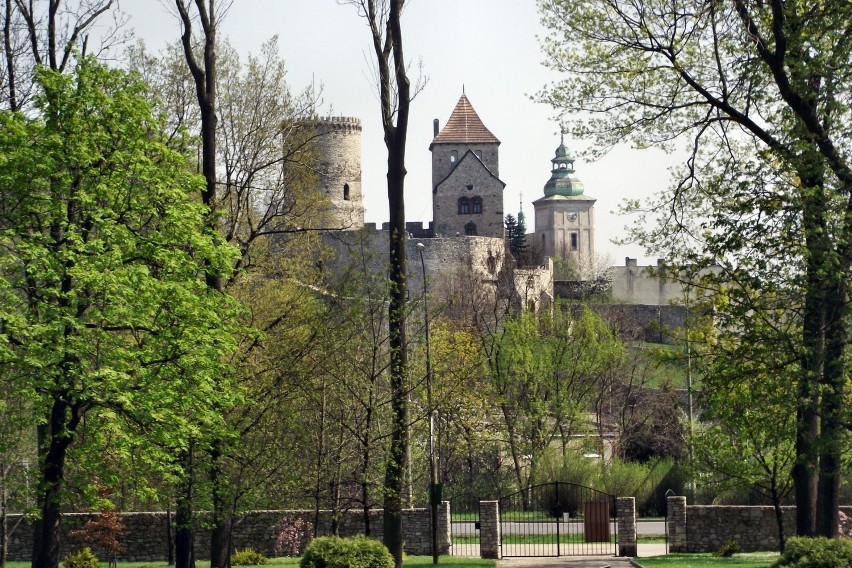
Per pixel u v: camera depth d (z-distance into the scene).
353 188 121.56
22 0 29.50
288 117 32.22
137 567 34.94
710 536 36.59
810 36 25.16
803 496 28.02
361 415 28.56
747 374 25.72
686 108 28.28
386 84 27.95
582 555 34.94
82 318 24.83
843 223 24.53
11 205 25.28
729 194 26.16
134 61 33.22
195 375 24.98
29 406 27.12
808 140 25.08
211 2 29.61
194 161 31.08
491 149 149.25
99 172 25.31
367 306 29.19
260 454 27.03
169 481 26.52
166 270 25.91
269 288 30.53
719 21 27.00
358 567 23.14
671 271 26.73
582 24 27.86
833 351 25.06
